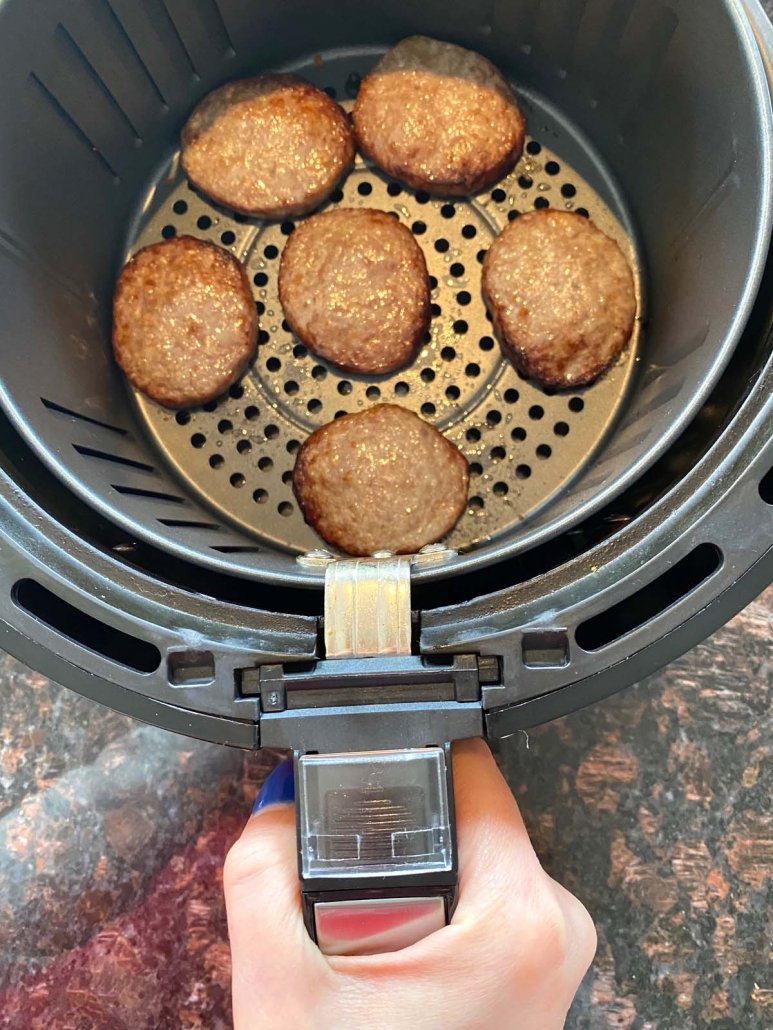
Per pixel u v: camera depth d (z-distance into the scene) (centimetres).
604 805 67
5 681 69
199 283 61
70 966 66
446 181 62
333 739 40
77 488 44
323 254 61
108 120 59
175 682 41
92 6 51
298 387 64
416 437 59
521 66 64
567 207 65
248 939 45
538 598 41
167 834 67
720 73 47
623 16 53
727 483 41
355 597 41
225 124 62
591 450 61
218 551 48
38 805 67
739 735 67
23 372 48
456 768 50
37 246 54
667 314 57
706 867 66
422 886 40
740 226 46
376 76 62
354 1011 44
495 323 61
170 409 63
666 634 40
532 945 46
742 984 65
